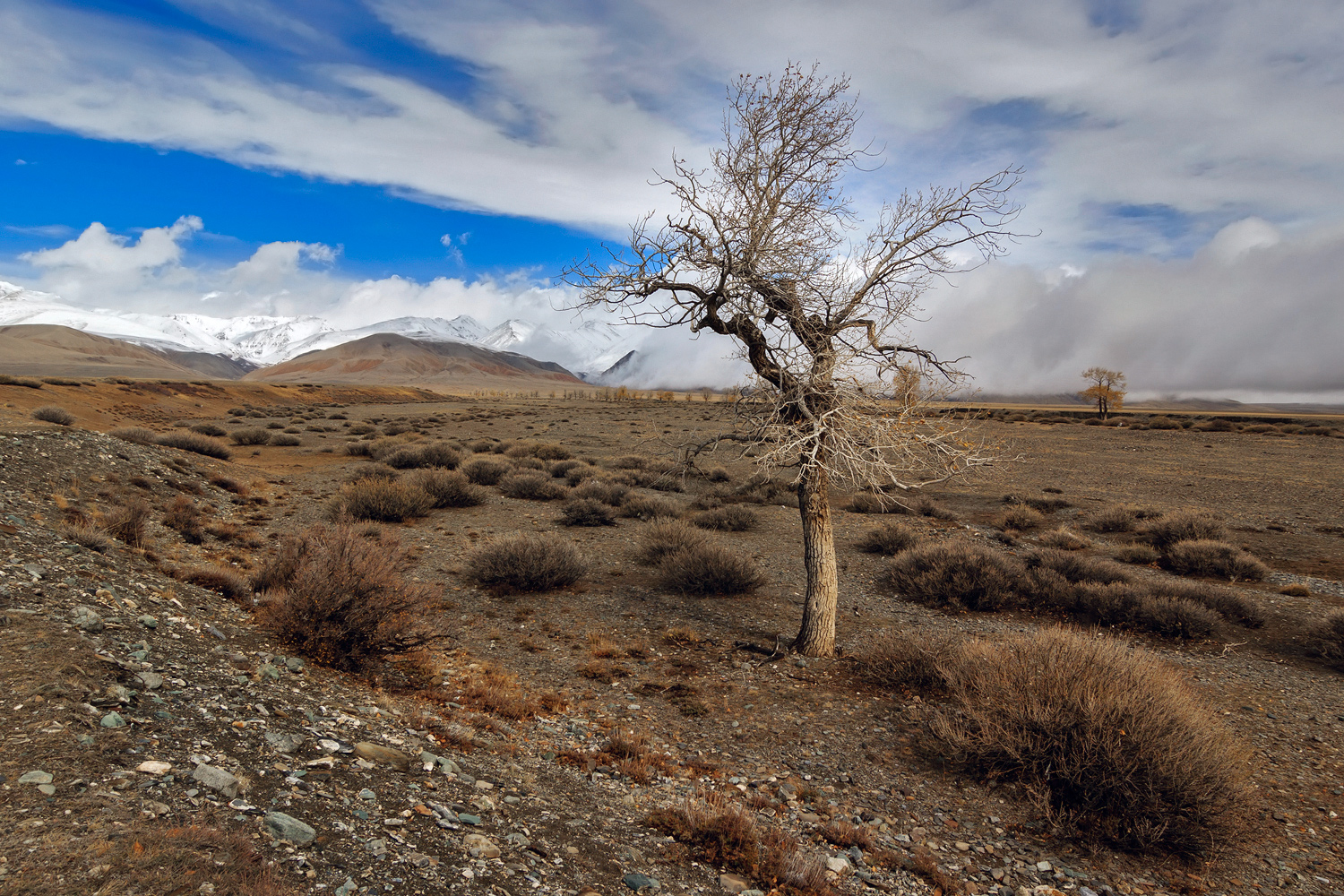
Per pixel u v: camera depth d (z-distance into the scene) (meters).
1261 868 5.01
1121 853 5.17
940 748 6.66
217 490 19.61
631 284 8.23
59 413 28.86
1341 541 19.83
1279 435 54.75
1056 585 13.08
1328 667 9.95
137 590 7.23
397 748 5.12
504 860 3.86
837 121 7.84
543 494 24.47
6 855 2.63
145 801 3.30
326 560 7.51
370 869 3.35
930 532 21.09
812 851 4.88
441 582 12.85
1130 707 5.59
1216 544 16.86
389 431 52.66
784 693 8.30
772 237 8.24
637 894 3.86
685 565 13.22
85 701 4.16
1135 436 54.59
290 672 6.27
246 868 2.98
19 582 6.02
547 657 9.33
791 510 24.56
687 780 6.01
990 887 4.67
